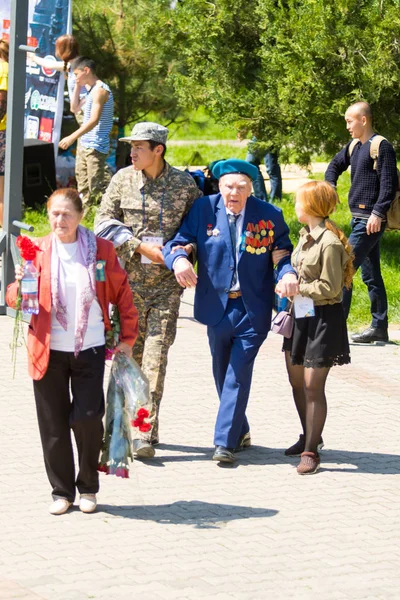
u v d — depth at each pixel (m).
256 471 13.45
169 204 13.66
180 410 15.72
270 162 33.56
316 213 13.19
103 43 33.78
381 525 11.80
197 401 16.16
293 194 36.25
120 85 34.31
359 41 23.95
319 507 12.28
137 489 12.64
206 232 13.50
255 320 13.49
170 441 14.41
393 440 14.83
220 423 13.57
